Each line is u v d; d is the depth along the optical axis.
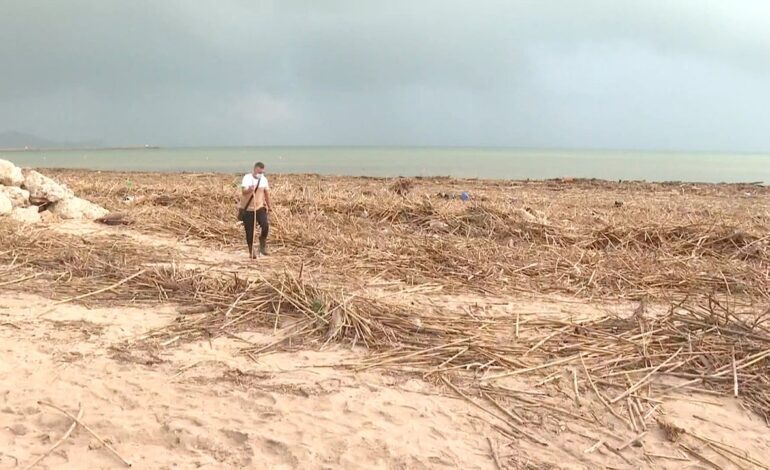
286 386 4.39
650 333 5.37
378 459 3.53
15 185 11.64
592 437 3.87
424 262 8.63
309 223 11.60
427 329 5.55
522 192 21.88
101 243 9.20
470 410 4.16
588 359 4.99
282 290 6.32
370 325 5.53
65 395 4.12
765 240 10.04
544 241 10.71
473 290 7.40
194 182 22.98
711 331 5.45
